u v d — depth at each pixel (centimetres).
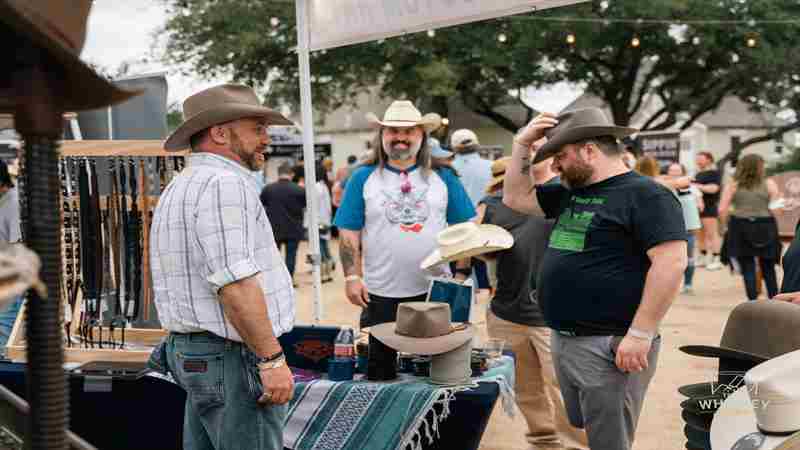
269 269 294
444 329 365
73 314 413
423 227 470
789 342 312
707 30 2294
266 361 275
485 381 362
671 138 1739
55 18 123
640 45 2433
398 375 384
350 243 482
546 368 461
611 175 340
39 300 123
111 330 412
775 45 2341
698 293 1077
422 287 472
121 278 410
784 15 2267
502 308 473
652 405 554
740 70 2478
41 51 121
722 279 1221
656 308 319
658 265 319
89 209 407
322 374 398
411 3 445
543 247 461
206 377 284
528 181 376
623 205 331
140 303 413
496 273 478
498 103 2747
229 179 280
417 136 473
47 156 124
